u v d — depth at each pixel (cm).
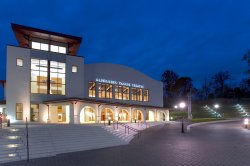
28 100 3772
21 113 3716
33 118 3819
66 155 1862
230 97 11831
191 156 1814
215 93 13088
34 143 1967
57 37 4109
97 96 4625
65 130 2392
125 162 1605
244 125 4812
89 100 3666
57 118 4012
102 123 3638
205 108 8900
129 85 5275
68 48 4347
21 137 1988
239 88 12144
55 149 1984
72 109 3491
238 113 8150
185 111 8469
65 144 2116
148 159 1700
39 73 3912
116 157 1775
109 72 4891
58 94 4044
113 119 4134
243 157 1775
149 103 5700
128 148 2220
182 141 2728
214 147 2278
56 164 1551
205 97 13138
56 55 4075
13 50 3731
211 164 1545
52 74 4025
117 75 5044
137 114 5259
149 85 5756
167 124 4925
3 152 1717
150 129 4044
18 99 3703
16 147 1825
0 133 1998
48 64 3994
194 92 11644
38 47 4091
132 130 3434
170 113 7962
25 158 1717
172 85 11600
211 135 3384
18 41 4228
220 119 6550
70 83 4162
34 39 4069
